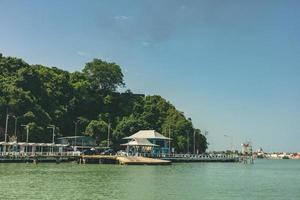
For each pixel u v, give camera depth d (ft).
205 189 227.81
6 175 272.72
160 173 334.44
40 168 349.41
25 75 616.80
